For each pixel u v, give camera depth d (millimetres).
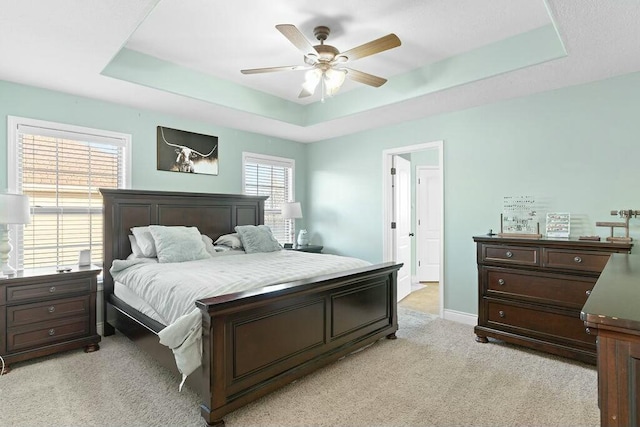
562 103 3150
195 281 2324
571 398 2203
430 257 6082
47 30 2164
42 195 3207
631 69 2738
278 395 2246
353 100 3947
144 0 1870
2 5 1885
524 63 2664
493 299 3137
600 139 2959
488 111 3607
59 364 2684
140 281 2684
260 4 2285
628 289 1128
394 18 2461
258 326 2117
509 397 2223
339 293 2697
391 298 3254
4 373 2523
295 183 5449
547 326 2824
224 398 1925
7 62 2621
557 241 2758
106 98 3420
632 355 798
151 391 2271
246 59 3156
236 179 4680
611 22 2031
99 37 2256
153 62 3107
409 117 4090
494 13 2395
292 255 3711
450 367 2658
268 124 4398
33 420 1960
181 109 3764
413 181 6059
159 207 3740
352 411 2070
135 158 3740
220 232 4270
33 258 3164
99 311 3396
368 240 4746
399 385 2381
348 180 4988
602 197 2949
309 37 2701
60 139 3297
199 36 2723
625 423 805
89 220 3469
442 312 3949
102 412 2037
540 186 3275
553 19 2012
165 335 1879
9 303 2598
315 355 2490
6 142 3000
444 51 2992
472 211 3729
